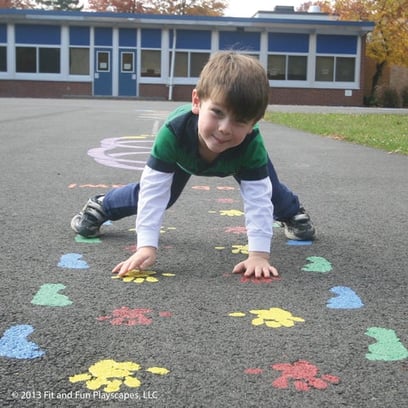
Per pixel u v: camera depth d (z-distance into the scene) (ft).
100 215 9.64
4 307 6.67
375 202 13.98
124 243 9.50
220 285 7.58
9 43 98.58
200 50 99.50
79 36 98.73
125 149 24.49
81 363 5.36
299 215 9.95
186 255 8.90
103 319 6.39
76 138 28.37
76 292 7.21
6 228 10.41
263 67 7.30
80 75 99.71
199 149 7.94
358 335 6.13
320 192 15.31
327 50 100.83
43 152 22.41
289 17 113.60
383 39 108.06
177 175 8.59
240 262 8.57
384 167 20.94
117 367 5.30
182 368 5.31
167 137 7.98
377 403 4.80
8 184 15.19
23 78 99.30
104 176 17.06
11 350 5.60
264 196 8.29
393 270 8.46
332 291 7.48
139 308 6.72
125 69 99.55
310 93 101.55
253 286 7.57
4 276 7.76
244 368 5.33
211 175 8.56
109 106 65.16
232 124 7.00
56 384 4.99
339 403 4.78
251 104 6.89
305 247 9.62
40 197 13.52
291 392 4.93
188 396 4.83
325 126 41.73
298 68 100.99
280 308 6.84
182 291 7.32
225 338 5.97
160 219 8.21
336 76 101.71
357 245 9.84
